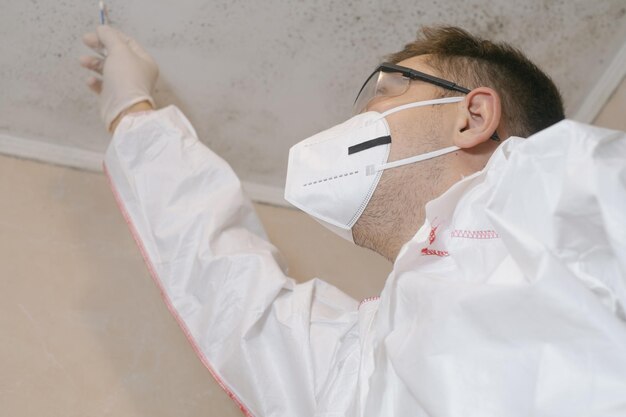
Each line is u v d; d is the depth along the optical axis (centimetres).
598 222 86
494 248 100
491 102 126
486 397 86
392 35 179
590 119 200
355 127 129
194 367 174
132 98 161
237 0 168
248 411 140
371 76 142
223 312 147
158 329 177
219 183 159
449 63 138
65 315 173
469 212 105
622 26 183
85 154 198
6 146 193
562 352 83
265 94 189
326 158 129
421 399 90
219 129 198
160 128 160
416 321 101
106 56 169
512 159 95
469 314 92
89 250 184
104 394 165
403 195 125
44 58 177
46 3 166
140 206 155
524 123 134
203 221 154
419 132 127
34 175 192
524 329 87
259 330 145
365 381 112
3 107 188
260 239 160
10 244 179
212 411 169
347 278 204
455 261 104
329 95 189
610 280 87
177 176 158
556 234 90
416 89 134
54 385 163
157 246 153
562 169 91
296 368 140
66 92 184
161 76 184
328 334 142
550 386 82
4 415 157
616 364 80
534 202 93
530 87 138
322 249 207
